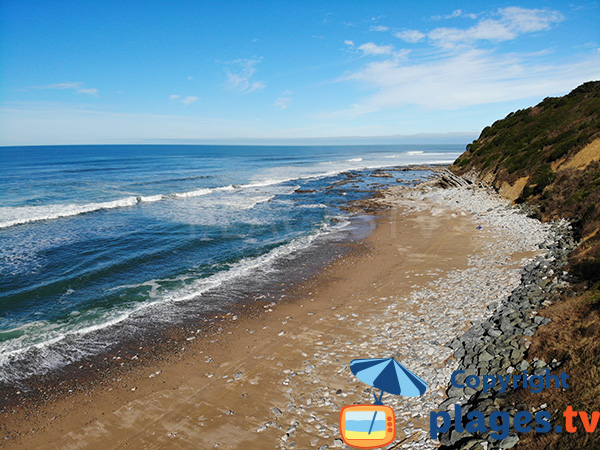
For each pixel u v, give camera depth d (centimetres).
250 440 766
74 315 1430
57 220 2909
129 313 1440
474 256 1822
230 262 2030
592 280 1080
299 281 1738
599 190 1872
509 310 1100
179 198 4047
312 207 3556
